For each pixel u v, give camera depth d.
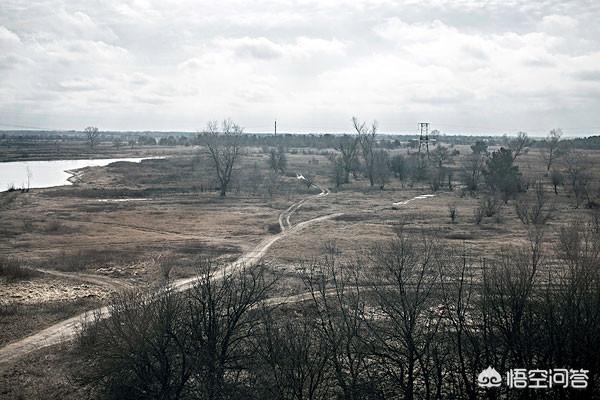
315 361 21.16
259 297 24.06
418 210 70.81
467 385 19.72
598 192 75.31
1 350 27.31
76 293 36.75
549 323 20.06
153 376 21.06
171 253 47.94
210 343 21.19
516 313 20.03
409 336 20.36
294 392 19.80
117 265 44.06
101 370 21.28
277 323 25.62
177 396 20.50
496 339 20.80
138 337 20.44
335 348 20.17
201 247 50.50
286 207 76.06
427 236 50.75
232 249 49.69
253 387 20.64
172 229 59.72
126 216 67.06
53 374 24.34
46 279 40.19
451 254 37.88
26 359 26.16
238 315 22.62
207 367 20.62
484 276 23.98
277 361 20.22
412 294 24.11
